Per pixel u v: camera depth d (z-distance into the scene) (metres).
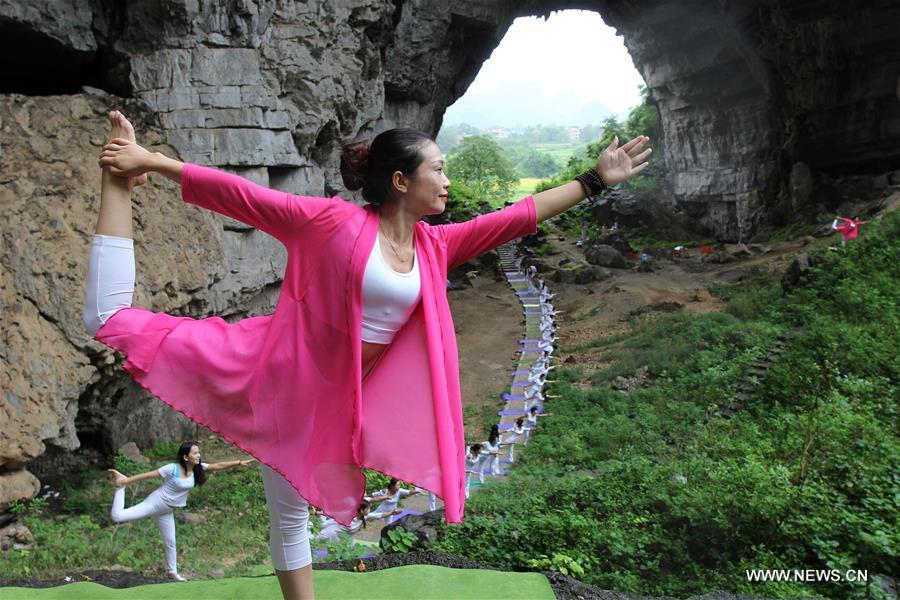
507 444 19.31
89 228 16.89
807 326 21.36
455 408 2.93
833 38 38.22
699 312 30.98
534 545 8.54
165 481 9.42
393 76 36.41
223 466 9.65
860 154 40.44
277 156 21.86
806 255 27.47
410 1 35.81
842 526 8.20
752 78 46.03
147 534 13.23
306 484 2.73
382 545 8.79
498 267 45.69
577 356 28.48
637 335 29.22
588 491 10.95
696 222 54.00
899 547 7.63
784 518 8.47
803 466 9.77
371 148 2.77
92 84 21.19
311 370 2.73
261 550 12.44
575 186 2.96
